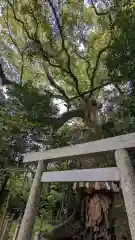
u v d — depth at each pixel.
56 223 6.43
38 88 7.83
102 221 3.82
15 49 9.41
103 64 7.68
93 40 8.48
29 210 2.74
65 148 2.85
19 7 8.09
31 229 2.61
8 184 7.90
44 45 8.56
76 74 9.75
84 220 4.30
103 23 7.84
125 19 5.78
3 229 4.84
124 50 5.58
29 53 8.81
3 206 7.12
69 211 5.99
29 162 3.48
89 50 8.91
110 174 2.07
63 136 7.86
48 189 8.67
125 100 6.11
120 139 2.16
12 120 7.12
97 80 8.91
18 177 7.81
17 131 7.27
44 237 4.92
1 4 8.50
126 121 5.59
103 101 7.86
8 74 9.47
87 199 4.24
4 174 7.36
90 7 8.05
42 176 3.02
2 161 7.16
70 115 8.03
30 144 7.60
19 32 8.79
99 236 3.78
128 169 1.92
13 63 9.62
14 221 5.52
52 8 8.02
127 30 5.54
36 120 7.34
